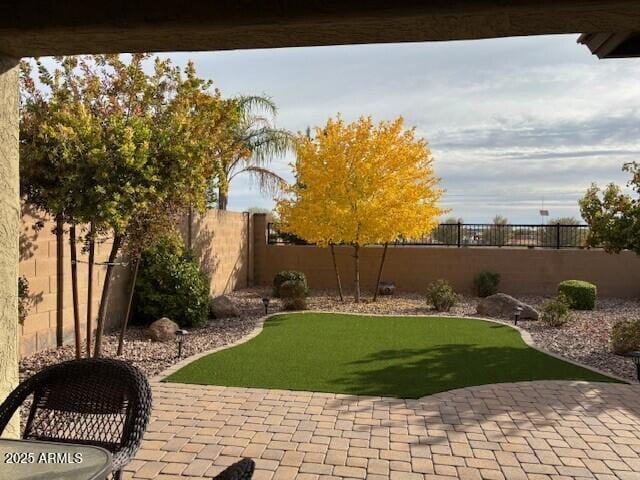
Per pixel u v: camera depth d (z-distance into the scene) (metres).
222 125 7.12
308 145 11.24
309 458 3.52
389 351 6.66
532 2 1.99
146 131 5.18
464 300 12.09
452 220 14.48
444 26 2.21
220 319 9.28
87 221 5.13
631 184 6.80
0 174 2.84
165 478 3.22
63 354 6.39
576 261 12.92
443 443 3.79
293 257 14.20
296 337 7.54
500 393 4.94
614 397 4.84
